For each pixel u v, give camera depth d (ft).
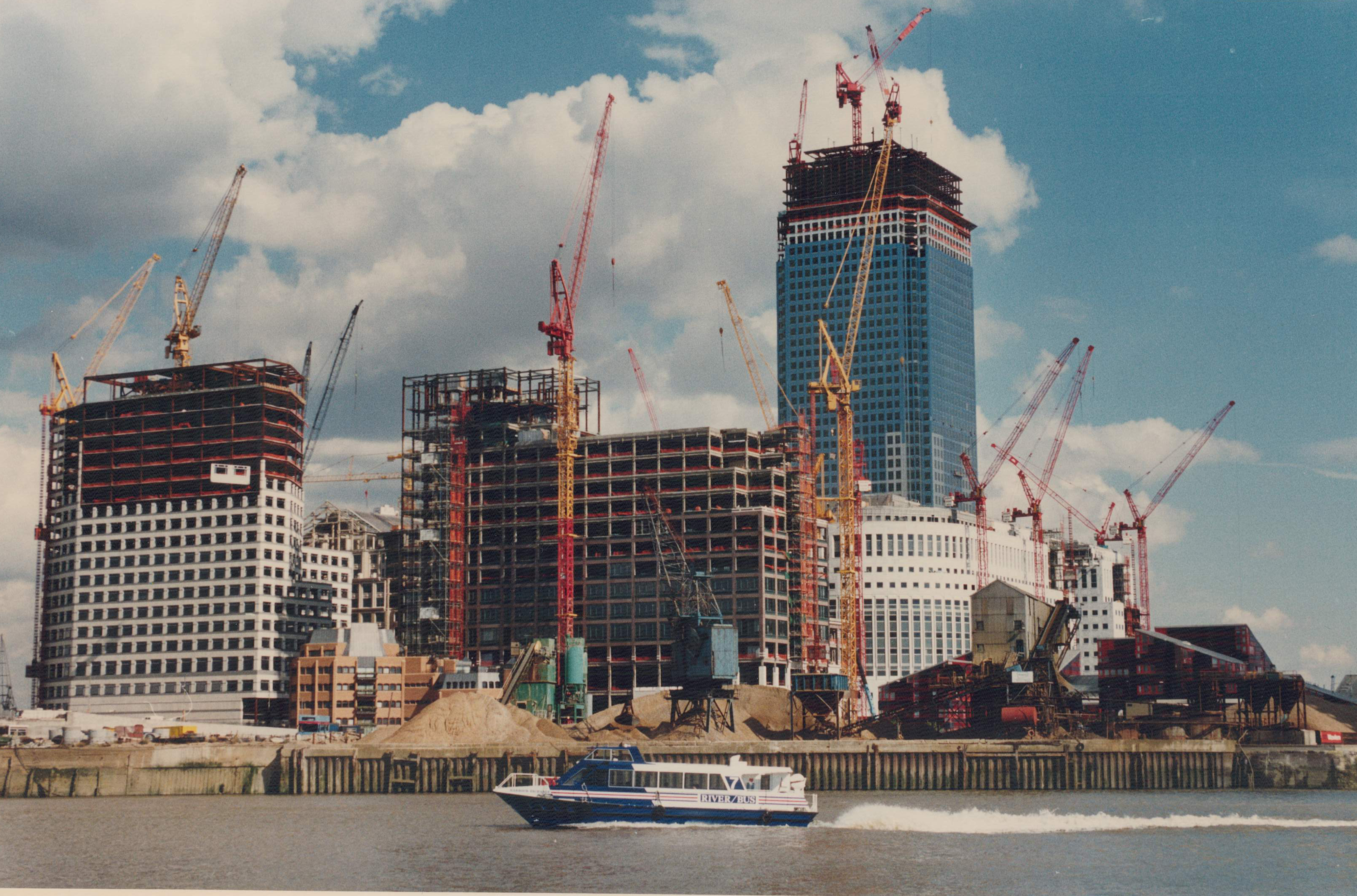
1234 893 483.51
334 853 583.58
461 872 524.93
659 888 491.31
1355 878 513.86
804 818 654.12
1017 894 481.05
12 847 618.44
